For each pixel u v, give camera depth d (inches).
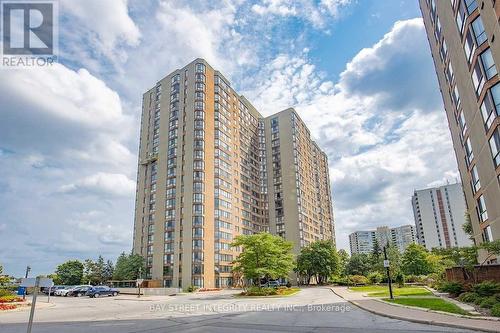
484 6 877.8
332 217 5334.6
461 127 1302.9
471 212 1354.6
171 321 674.8
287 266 1699.1
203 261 2898.6
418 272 2605.8
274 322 614.5
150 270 3164.4
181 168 3265.3
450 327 479.5
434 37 1519.4
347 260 3900.1
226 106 3727.9
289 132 4237.2
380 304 847.7
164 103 3671.3
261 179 4239.7
